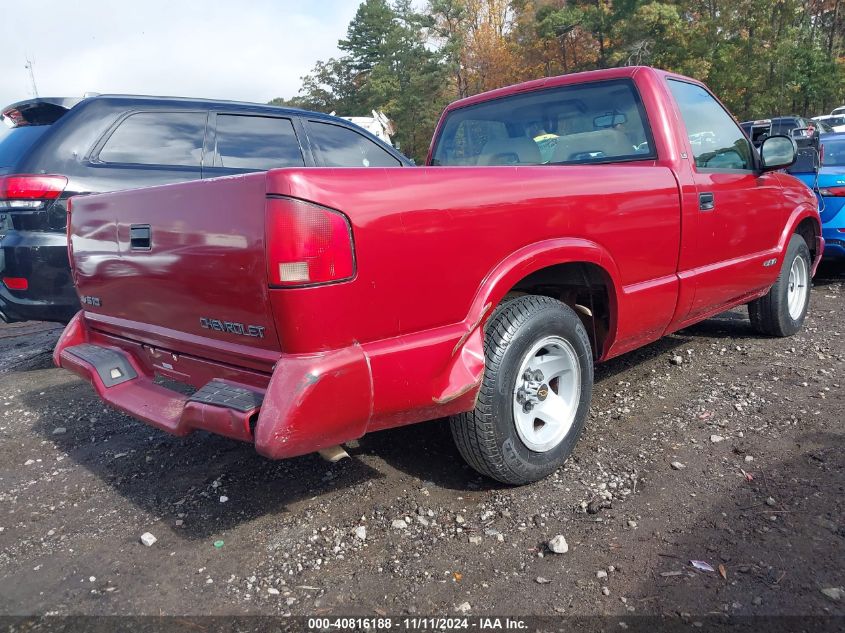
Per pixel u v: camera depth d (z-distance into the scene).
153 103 5.20
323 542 2.63
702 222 3.73
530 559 2.45
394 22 47.09
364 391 2.26
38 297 4.66
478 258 2.56
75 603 2.34
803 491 2.79
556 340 2.93
